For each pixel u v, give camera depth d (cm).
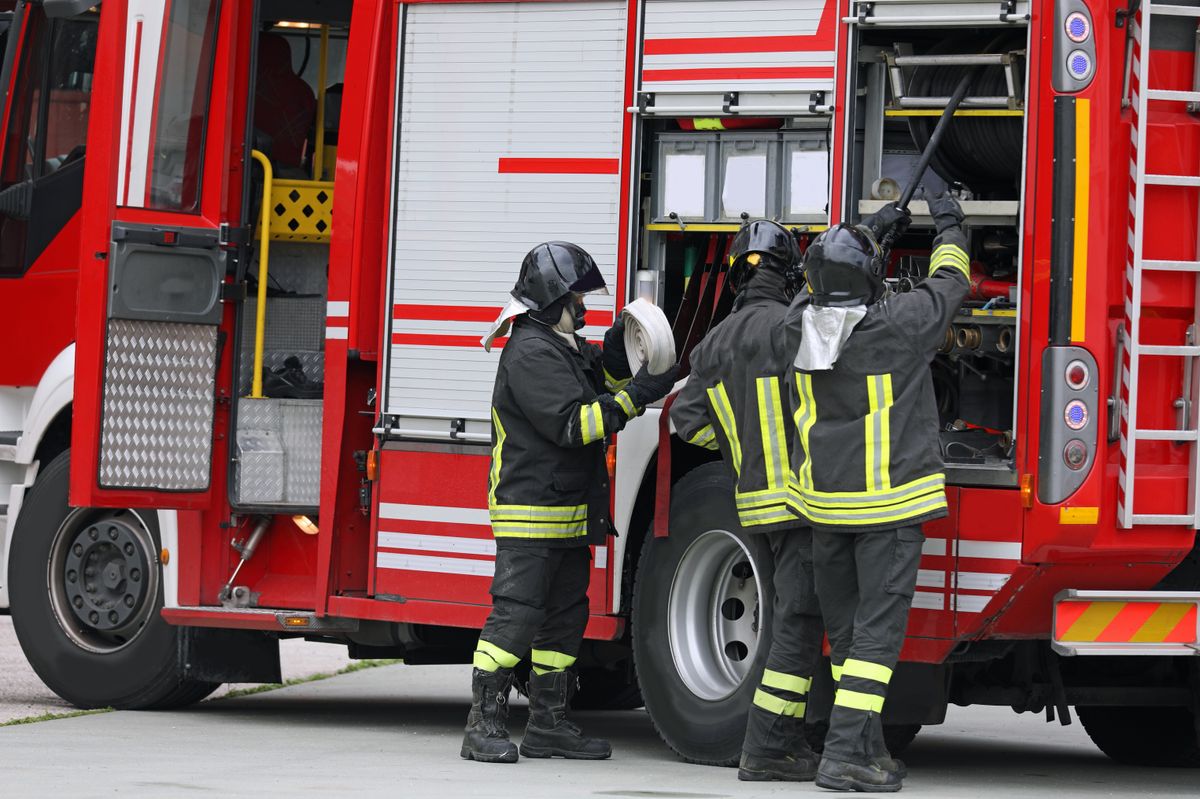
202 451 2028
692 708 1678
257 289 2159
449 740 1852
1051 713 1656
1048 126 1494
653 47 1727
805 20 1648
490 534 1812
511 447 1645
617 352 1683
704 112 1695
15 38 2195
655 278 1733
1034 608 1535
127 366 1977
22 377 2214
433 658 2134
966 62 1555
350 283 1909
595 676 2297
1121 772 1781
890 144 1697
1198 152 1528
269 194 2139
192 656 2055
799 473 1509
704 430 1617
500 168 1812
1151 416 1523
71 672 2128
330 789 1465
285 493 2075
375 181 1903
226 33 2062
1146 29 1504
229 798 1408
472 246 1827
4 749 1720
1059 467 1477
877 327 1468
